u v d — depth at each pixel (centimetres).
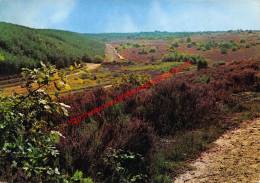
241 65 2255
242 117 1138
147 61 18012
